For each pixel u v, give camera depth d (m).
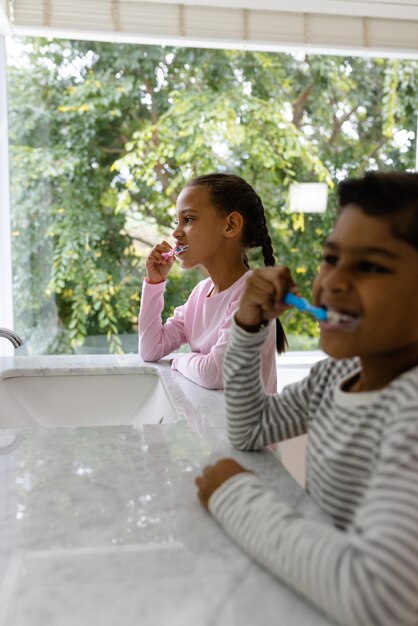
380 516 0.41
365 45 2.21
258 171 2.37
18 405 1.33
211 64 2.29
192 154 2.32
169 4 2.09
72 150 2.25
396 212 0.48
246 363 0.76
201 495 0.60
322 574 0.43
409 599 0.39
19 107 2.19
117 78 2.25
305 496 0.62
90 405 1.37
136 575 0.49
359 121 2.41
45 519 0.59
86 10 2.05
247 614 0.44
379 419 0.51
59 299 2.27
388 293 0.49
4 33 2.09
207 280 1.48
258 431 0.75
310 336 2.44
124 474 0.70
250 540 0.50
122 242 2.31
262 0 2.10
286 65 2.33
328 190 2.41
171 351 1.49
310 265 2.43
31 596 0.46
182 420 0.95
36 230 2.24
